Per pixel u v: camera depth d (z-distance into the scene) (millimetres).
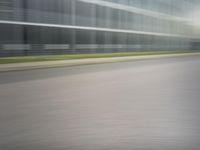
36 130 4645
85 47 26578
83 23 26188
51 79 10711
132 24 33938
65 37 24297
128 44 33344
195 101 7363
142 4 35938
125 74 13156
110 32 29953
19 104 6430
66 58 20422
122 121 5352
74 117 5512
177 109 6445
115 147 4000
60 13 23688
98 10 28078
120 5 31484
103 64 18719
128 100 7301
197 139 4438
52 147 3938
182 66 18703
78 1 25453
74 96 7582
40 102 6703
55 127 4844
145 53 33625
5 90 8133
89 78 11375
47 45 22594
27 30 20891
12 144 3988
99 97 7578
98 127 4934
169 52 41188
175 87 9633
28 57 19453
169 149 3977
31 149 3834
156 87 9547
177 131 4828
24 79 10492
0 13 18844
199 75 13500
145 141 4285
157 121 5422
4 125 4844
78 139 4293
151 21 38531
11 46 19703
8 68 13375
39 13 21797
